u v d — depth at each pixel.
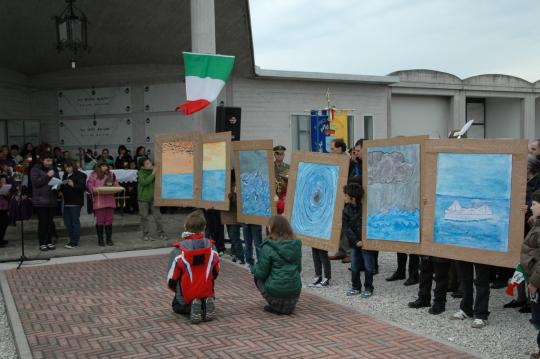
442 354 5.05
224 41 15.66
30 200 10.60
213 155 9.62
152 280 8.33
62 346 5.43
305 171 7.92
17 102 17.72
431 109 22.41
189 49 16.58
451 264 7.31
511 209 5.73
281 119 17.72
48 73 18.06
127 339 5.61
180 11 15.04
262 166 8.66
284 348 5.25
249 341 5.47
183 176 10.38
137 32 15.76
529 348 5.33
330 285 8.04
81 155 15.71
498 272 7.77
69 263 9.73
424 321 6.24
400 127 21.59
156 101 17.62
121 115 17.81
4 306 7.22
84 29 11.52
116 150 17.84
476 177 5.98
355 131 19.38
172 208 16.53
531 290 4.98
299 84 18.05
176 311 6.43
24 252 10.48
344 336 5.58
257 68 16.75
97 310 6.71
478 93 23.05
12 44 15.93
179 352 5.20
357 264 7.42
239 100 17.00
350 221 7.36
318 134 15.73
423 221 6.43
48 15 14.88
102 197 11.05
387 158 6.94
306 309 6.62
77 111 18.03
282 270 6.28
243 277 8.49
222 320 6.21
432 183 6.34
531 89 24.05
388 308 6.80
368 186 7.16
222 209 9.34
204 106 10.51
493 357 5.11
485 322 6.04
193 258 6.04
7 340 5.97
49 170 10.68
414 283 7.94
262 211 8.70
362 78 18.97
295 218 7.99
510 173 5.75
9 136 17.48
